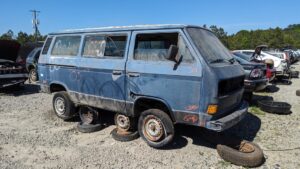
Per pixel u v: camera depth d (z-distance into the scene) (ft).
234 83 16.70
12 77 35.22
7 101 30.66
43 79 23.15
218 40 18.71
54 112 24.75
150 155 16.20
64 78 21.36
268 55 47.37
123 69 17.35
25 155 16.30
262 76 27.86
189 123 15.37
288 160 15.78
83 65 19.69
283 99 32.30
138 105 17.44
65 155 16.25
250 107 27.27
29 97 33.06
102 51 18.86
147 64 16.43
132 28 17.44
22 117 23.99
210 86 14.44
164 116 16.21
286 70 46.47
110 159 15.70
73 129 20.74
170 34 15.99
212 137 17.76
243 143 16.43
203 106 14.70
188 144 17.71
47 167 14.82
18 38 144.97
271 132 20.15
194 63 14.94
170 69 15.55
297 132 20.22
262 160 15.25
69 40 21.25
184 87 15.15
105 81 18.47
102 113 23.44
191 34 15.60
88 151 16.76
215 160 15.61
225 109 15.83
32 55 45.50
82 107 21.20
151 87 16.28
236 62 18.39
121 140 18.21
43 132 20.12
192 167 14.80
